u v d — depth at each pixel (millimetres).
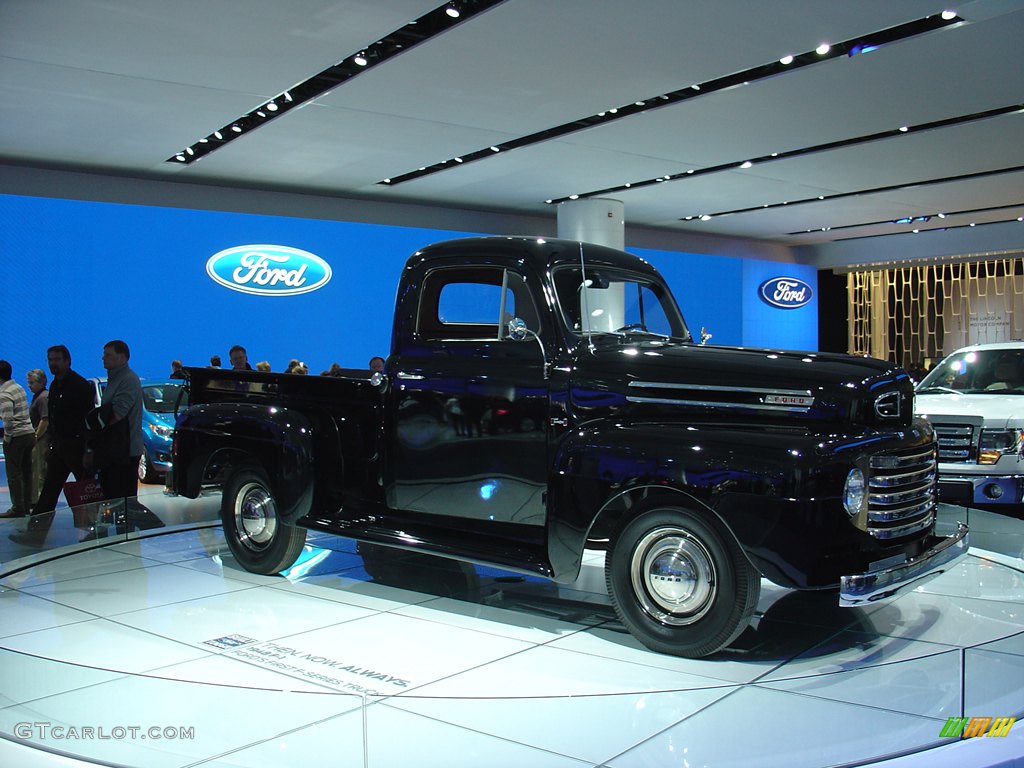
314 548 5672
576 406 3959
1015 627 3893
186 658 3512
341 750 2535
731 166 11898
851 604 3271
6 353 10891
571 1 6559
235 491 5020
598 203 14039
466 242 4469
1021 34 7285
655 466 3514
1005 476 6555
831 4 6668
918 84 8539
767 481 3316
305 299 13078
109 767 2703
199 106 9047
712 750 2631
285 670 3375
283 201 13469
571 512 3727
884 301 20781
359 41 7285
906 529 3666
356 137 10328
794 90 8695
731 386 3693
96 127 9797
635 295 4613
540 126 9914
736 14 6824
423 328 4484
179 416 5215
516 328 4004
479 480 4215
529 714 2604
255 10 6645
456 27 7027
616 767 2543
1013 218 16031
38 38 7164
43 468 8500
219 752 2600
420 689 3162
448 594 4523
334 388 4684
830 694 2697
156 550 5637
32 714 2842
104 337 11516
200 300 12227
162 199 12586
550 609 4246
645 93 8750
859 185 13133
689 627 3500
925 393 7688
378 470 4551
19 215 10992
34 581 4812
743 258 18359
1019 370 7555
